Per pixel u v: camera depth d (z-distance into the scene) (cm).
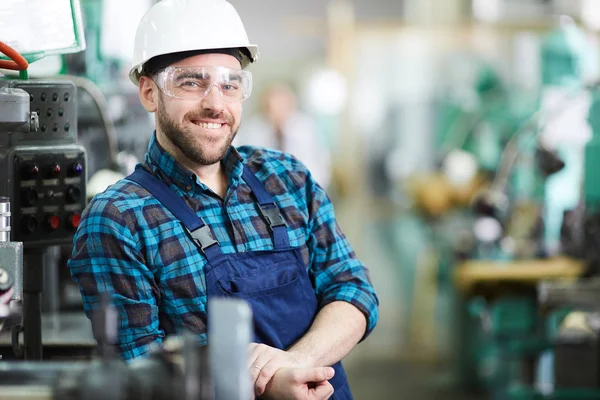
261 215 224
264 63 1811
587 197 438
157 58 217
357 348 687
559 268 439
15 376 154
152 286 209
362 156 1459
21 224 252
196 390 148
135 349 205
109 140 342
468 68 770
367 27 1373
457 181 668
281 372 206
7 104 214
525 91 640
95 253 207
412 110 1341
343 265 235
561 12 645
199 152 213
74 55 376
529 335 435
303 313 223
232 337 149
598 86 447
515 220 506
